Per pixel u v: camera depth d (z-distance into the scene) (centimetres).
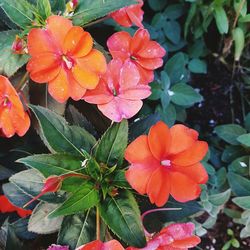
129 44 35
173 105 47
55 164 32
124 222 32
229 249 47
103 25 43
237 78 51
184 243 31
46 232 34
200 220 46
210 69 51
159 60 36
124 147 33
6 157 40
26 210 38
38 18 34
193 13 47
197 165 32
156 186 31
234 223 48
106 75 33
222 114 50
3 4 34
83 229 33
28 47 32
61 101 33
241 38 46
